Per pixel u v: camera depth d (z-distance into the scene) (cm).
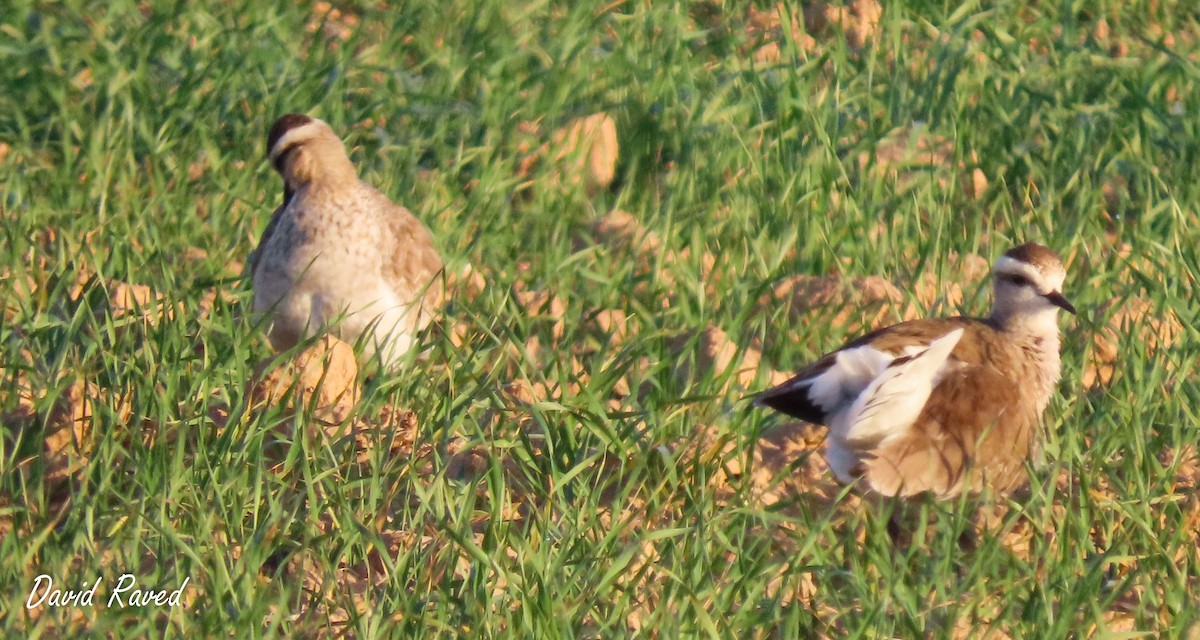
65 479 1134
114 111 1719
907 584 1051
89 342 1242
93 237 1464
